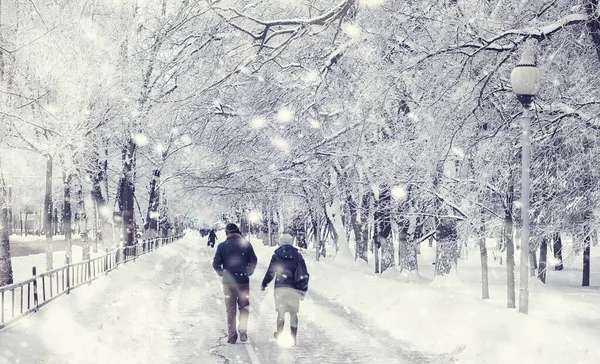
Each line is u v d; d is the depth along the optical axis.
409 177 18.53
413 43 13.70
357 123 18.05
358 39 13.68
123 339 10.34
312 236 56.06
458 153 14.31
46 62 17.11
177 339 11.68
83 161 24.19
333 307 16.56
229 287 11.32
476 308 11.95
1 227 17.11
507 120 13.30
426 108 13.20
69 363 7.77
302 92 19.12
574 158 14.52
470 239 20.41
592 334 9.09
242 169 30.28
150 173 48.25
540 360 8.25
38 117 17.69
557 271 38.47
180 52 20.89
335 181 29.91
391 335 12.11
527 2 12.53
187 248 67.81
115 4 20.95
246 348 10.79
